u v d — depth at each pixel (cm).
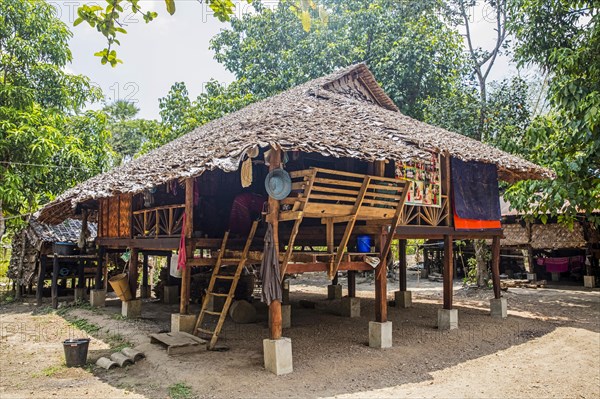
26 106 1348
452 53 1994
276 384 614
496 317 1130
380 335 808
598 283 1789
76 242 1389
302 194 671
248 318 1048
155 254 1462
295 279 2319
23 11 1323
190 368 675
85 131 1578
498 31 1964
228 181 1196
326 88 1307
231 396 573
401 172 871
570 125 1182
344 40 1995
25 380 677
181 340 777
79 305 1316
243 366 687
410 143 848
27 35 1364
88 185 1107
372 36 2059
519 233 1908
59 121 1428
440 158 986
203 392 588
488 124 1672
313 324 1038
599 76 1142
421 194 909
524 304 1365
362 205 747
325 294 1661
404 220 895
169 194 1131
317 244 1184
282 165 702
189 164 709
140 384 638
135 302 1112
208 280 1302
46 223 1394
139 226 1109
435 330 977
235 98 2145
